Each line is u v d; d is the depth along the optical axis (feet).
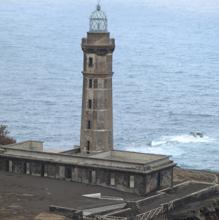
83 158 551.59
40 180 554.05
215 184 580.71
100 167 541.75
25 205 485.56
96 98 569.23
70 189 531.09
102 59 567.18
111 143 578.25
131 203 495.41
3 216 460.14
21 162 572.92
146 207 499.10
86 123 574.56
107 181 540.52
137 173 527.81
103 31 567.59
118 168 534.78
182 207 521.24
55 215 465.47
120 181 535.60
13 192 516.73
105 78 569.23
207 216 526.98
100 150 571.69
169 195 533.55
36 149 596.70
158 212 493.77
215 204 543.80
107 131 573.74
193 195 535.60
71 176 554.87
